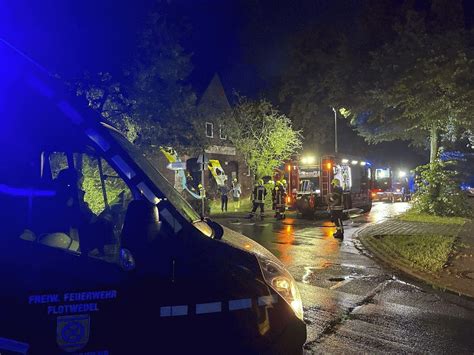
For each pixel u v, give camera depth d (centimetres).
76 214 266
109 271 225
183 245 238
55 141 249
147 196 246
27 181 240
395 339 529
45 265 219
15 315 210
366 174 2336
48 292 215
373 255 1059
